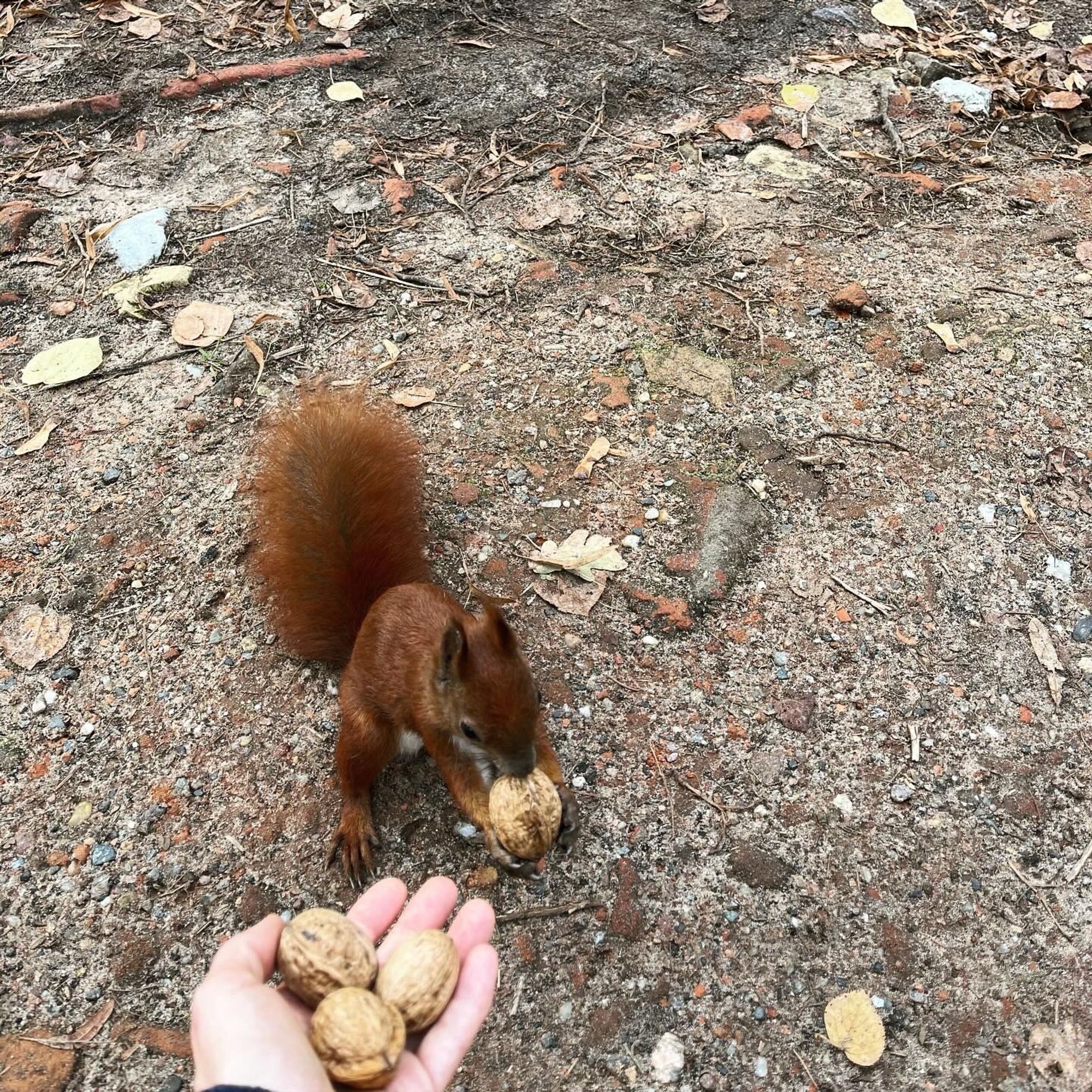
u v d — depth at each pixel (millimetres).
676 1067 481
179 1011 495
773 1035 490
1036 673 612
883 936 518
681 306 812
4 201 896
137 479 702
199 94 1003
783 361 772
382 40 1074
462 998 418
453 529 674
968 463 711
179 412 740
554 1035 490
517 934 517
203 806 561
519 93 1018
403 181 918
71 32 1075
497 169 933
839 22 1116
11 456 715
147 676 609
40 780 568
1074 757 579
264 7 1111
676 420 735
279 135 963
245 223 878
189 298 818
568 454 716
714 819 554
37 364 767
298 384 756
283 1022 368
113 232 865
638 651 618
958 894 532
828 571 654
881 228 882
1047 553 667
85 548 666
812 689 603
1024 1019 495
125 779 569
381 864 542
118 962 508
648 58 1062
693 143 965
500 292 825
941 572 655
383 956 447
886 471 707
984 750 581
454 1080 478
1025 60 1073
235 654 619
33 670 610
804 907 526
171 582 649
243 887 533
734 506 682
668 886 532
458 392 754
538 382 761
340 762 545
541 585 647
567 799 527
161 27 1083
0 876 535
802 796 563
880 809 559
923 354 777
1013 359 773
